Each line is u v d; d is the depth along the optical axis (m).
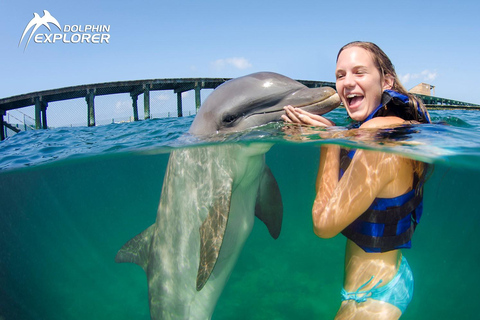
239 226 3.92
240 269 6.87
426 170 2.51
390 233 2.30
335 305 5.06
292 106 3.09
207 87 18.92
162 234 4.01
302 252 8.01
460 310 5.64
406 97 2.48
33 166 5.95
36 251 22.30
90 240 22.91
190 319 4.00
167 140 4.89
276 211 4.40
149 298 4.20
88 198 25.36
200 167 3.61
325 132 2.91
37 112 15.30
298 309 5.00
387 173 2.11
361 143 2.52
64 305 7.09
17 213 19.80
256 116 3.29
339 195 2.16
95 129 9.97
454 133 3.34
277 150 6.80
